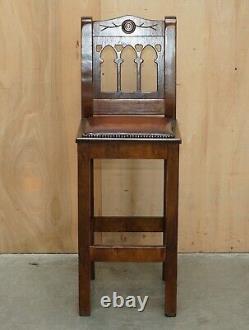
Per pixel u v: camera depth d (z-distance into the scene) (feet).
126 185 8.61
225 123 8.39
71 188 8.61
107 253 6.96
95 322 7.07
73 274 8.21
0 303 7.47
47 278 8.09
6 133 8.39
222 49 8.14
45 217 8.70
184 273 8.24
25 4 7.98
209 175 8.57
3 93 8.25
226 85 8.26
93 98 7.54
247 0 8.00
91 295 7.65
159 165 8.53
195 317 7.18
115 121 7.10
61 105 8.31
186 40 8.13
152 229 7.88
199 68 8.21
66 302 7.51
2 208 8.65
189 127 8.41
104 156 6.67
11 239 8.77
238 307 7.39
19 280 8.04
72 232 8.75
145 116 7.44
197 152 8.49
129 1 8.05
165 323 7.05
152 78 8.25
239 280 8.06
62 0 8.00
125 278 8.10
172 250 6.95
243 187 8.61
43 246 8.80
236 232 8.77
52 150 8.46
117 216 8.21
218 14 8.04
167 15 8.07
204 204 8.67
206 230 8.77
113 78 8.24
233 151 8.48
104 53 8.15
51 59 8.15
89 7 8.05
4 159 8.48
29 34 8.07
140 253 6.95
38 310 7.32
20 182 8.57
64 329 6.93
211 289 7.82
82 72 7.46
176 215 6.84
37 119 8.35
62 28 8.07
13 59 8.14
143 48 7.48
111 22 7.43
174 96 7.49
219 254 8.81
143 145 6.63
